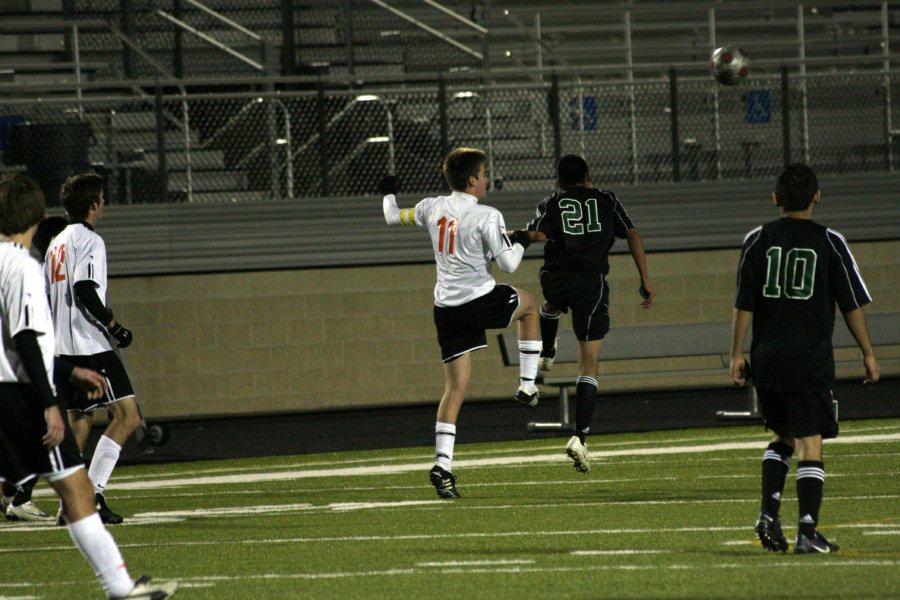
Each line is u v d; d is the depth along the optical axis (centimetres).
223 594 2120
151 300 5788
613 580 2127
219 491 3759
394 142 6034
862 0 8856
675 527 2708
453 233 3206
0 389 1902
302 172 5997
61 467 1914
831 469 3584
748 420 5000
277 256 5862
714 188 6078
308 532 2834
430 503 3262
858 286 2261
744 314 2295
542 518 2909
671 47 8212
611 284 6009
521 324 3422
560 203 3622
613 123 6184
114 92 6962
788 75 6097
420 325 5953
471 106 6138
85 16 7056
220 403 5828
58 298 3077
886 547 2369
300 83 6750
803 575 2106
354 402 5912
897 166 6281
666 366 6125
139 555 2583
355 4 7238
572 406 5747
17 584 2297
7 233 1948
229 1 7369
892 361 5350
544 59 8288
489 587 2106
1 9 7325
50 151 5794
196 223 5816
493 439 4834
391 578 2223
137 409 3155
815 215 6084
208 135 6109
